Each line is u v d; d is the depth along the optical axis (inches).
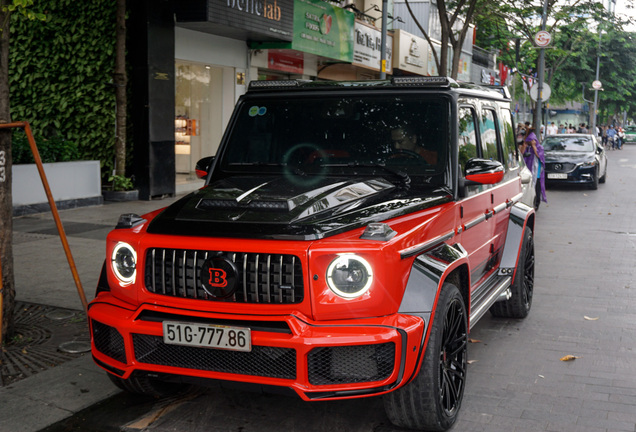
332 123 177.6
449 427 149.4
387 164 170.2
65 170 476.1
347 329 124.5
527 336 224.7
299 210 137.1
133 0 528.4
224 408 163.3
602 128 2162.9
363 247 125.3
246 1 581.3
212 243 131.3
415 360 128.8
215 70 654.5
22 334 212.1
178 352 135.3
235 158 182.5
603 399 170.6
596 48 1690.5
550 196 683.4
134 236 140.6
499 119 223.9
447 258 143.4
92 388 172.2
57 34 534.3
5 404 162.2
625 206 598.5
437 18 1159.0
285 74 790.5
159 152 548.4
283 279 127.8
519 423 155.3
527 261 248.5
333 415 158.6
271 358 128.0
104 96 536.4
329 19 741.3
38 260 315.3
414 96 174.4
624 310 258.2
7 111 200.5
